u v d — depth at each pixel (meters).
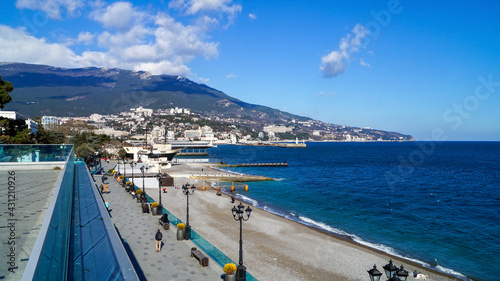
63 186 11.26
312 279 22.97
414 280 23.72
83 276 13.55
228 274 17.73
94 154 82.19
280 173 99.44
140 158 108.81
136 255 21.30
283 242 30.81
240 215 18.75
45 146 22.00
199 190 60.38
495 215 44.97
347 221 41.16
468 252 30.22
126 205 36.47
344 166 124.81
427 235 35.41
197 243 23.92
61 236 9.17
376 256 28.14
